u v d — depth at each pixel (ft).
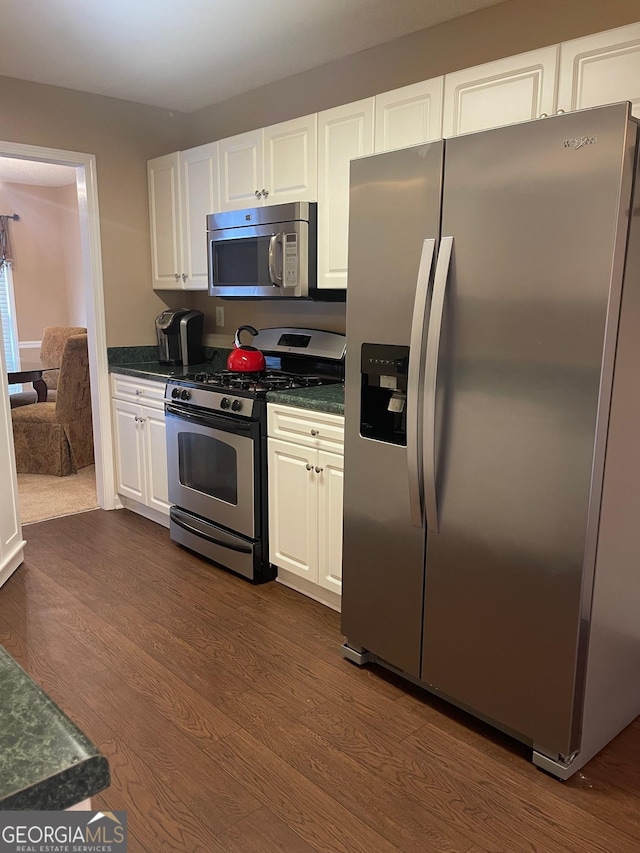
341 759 6.30
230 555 10.32
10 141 11.54
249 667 7.84
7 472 10.36
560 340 5.47
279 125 10.11
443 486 6.52
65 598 9.58
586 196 5.18
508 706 6.33
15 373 17.10
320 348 10.91
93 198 12.65
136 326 13.65
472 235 5.95
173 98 12.69
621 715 6.69
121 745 6.45
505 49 8.57
